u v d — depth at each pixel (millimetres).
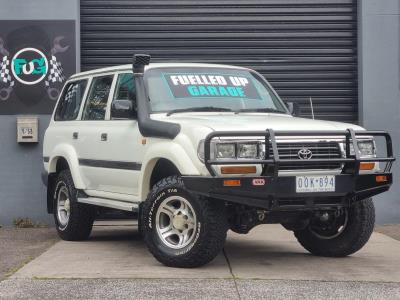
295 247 8266
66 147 8711
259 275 6406
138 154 7277
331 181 6527
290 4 11117
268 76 11102
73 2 10562
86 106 8617
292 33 11109
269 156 6309
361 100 10859
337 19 11117
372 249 8133
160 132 6859
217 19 11070
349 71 11117
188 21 11070
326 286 5988
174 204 6707
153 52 11055
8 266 6988
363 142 6809
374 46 10773
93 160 8188
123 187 7746
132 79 7750
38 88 10547
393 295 5695
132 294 5652
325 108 11109
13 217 10625
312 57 11125
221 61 11070
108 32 11047
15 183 10602
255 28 11094
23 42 10539
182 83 7641
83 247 8195
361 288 5926
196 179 6277
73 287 5906
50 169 9094
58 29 10555
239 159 6277
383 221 10750
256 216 6730
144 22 11055
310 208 6543
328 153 6598
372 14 10766
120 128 7699
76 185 8445
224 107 7523
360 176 6715
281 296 5617
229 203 6535
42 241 8867
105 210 8844
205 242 6352
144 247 8188
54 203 9102
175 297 5555
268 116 7387
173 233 6656
